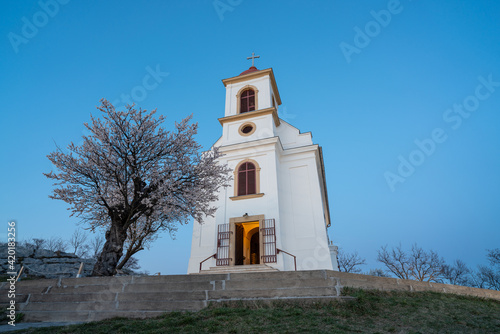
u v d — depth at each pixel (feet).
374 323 17.97
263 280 22.59
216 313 19.38
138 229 47.01
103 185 34.94
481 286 97.96
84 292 24.35
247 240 55.31
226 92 68.49
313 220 50.49
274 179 52.26
